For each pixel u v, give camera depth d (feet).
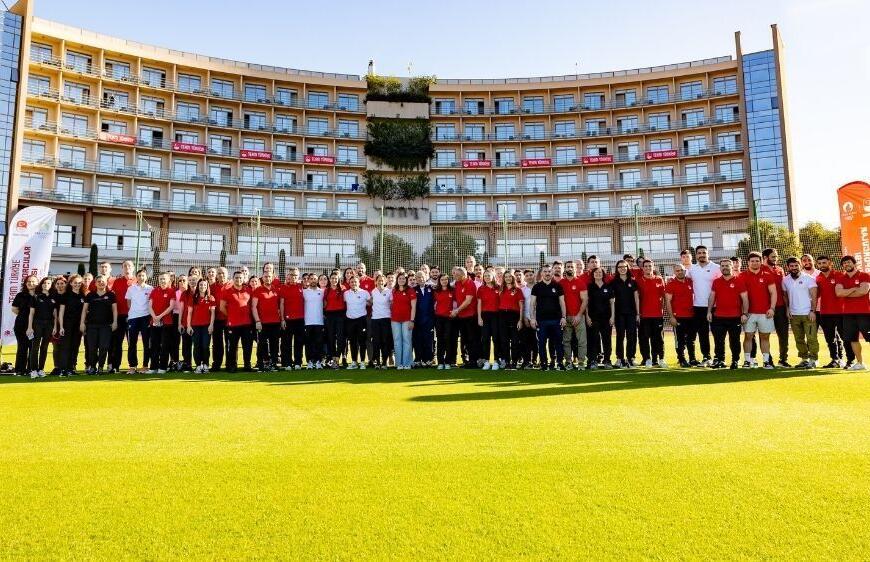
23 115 131.75
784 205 151.64
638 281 32.96
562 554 7.34
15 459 11.91
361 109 177.58
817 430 13.80
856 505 8.80
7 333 39.45
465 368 33.19
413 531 8.11
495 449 12.39
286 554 7.41
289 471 10.94
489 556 7.30
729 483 9.91
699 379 24.43
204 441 13.44
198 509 9.00
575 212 168.35
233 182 159.63
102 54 146.41
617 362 32.19
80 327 32.50
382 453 12.17
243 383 25.61
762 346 29.58
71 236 141.18
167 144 152.87
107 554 7.45
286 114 171.22
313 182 170.50
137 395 21.58
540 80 177.88
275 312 33.86
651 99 172.04
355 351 35.09
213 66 161.17
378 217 168.96
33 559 7.31
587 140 173.99
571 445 12.64
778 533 7.88
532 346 34.12
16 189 129.18
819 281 28.96
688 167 165.99
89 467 11.30
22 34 132.98
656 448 12.28
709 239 161.07
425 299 34.96
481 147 177.99
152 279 88.63
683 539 7.73
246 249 158.40
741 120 159.22
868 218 44.45
